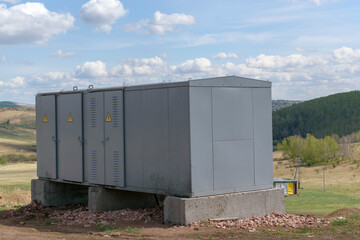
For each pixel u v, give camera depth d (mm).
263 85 11977
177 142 10867
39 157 15469
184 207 10320
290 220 11094
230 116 11273
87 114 13539
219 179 11031
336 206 29109
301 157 110375
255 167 11742
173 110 10938
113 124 12586
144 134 11711
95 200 13094
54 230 10555
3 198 18188
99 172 13133
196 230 9789
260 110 11906
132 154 12094
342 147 109438
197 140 10664
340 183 70000
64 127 14422
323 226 10133
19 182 43750
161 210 12414
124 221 11414
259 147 11852
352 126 186625
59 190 15336
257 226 10312
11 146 194000
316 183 72500
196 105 10656
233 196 11094
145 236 9266
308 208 26891
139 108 11844
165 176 11188
